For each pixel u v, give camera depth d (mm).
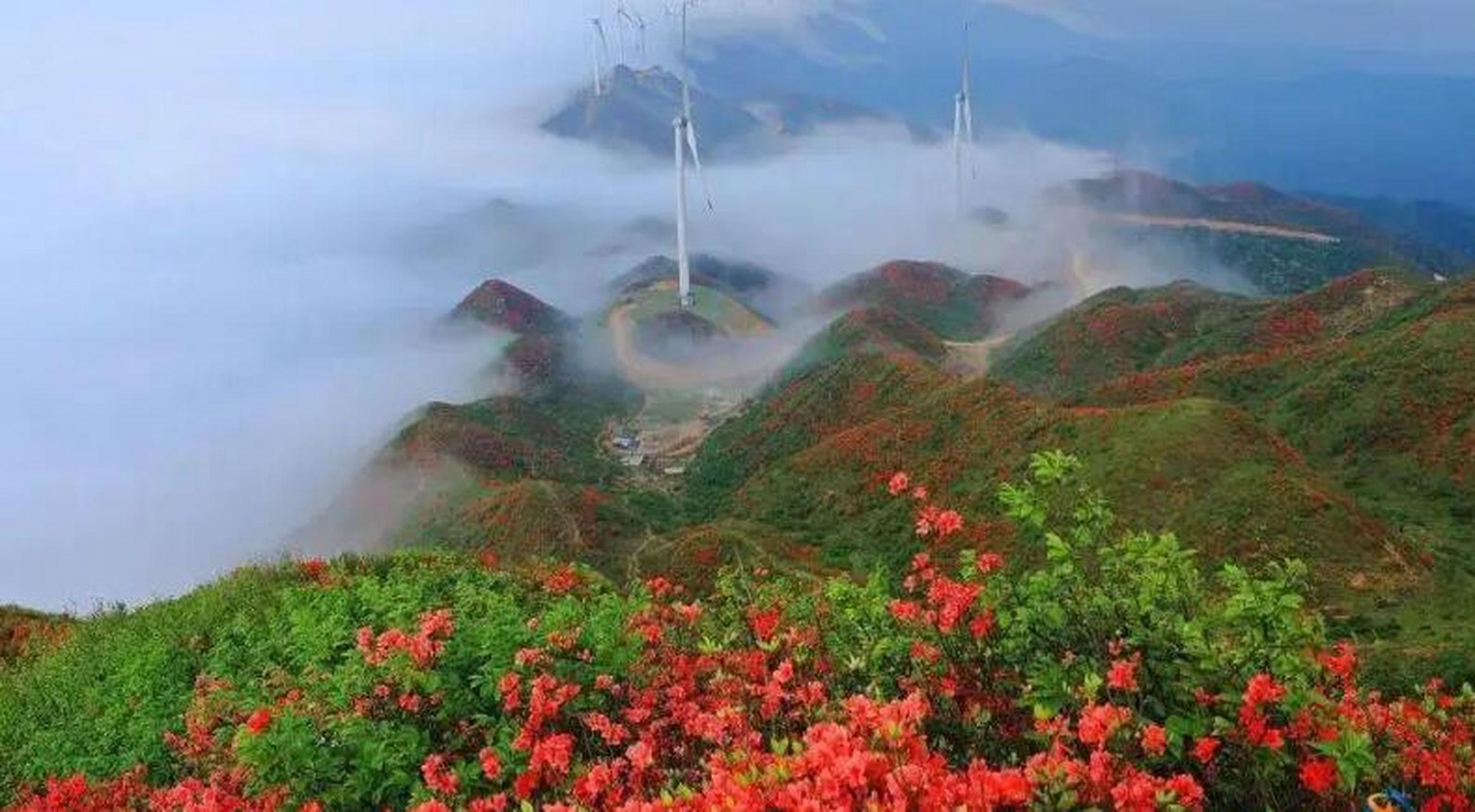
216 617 25875
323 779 11555
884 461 114188
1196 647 9172
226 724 16531
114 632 28031
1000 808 7297
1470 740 10711
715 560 87938
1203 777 8695
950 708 10086
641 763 9859
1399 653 39281
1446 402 105188
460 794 11156
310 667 18375
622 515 119875
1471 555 80875
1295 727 8516
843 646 11977
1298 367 128875
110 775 18078
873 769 7203
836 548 98312
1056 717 8883
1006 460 95375
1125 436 86250
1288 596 9156
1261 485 75250
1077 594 10125
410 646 13289
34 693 24453
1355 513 72000
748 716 11211
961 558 11008
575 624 14516
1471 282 152000
